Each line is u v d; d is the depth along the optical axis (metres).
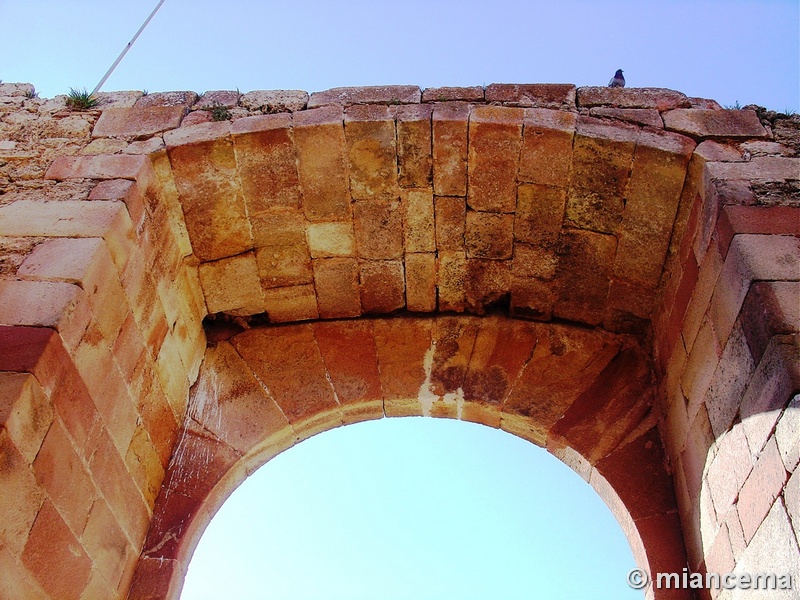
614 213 5.07
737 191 4.48
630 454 4.90
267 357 5.51
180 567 4.49
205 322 5.64
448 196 5.20
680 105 5.18
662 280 5.19
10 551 3.45
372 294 5.61
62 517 3.82
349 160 5.09
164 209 5.08
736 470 3.98
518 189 5.12
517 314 5.67
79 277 4.14
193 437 5.05
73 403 3.99
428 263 5.49
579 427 5.07
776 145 4.82
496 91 5.30
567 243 5.29
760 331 3.89
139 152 4.97
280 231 5.30
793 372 3.62
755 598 3.65
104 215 4.54
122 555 4.29
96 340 4.23
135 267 4.69
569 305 5.53
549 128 4.91
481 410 5.29
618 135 4.87
